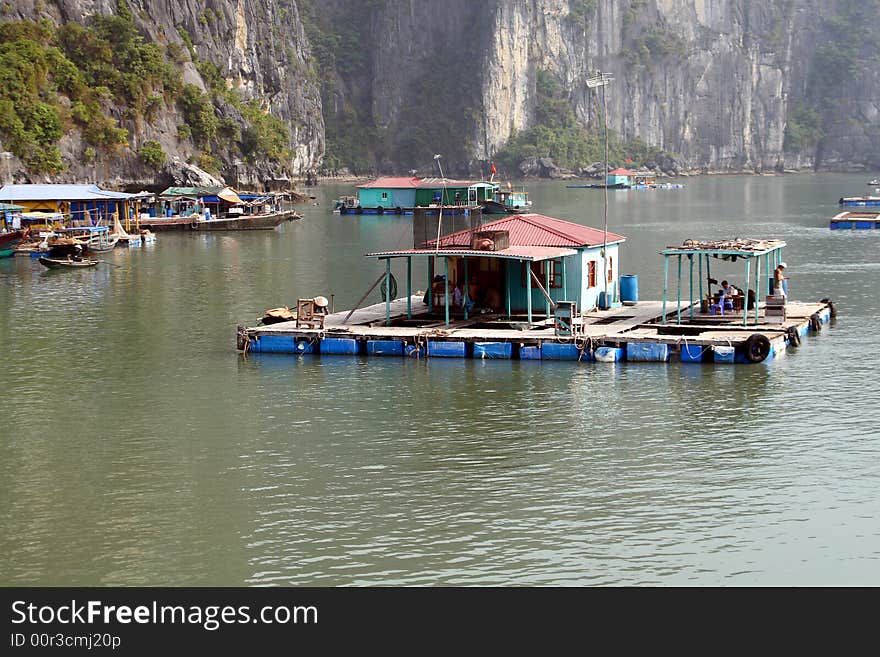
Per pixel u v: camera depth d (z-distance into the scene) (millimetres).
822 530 30422
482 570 28594
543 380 46031
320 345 51906
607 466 35469
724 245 52625
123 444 38750
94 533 31016
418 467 35656
